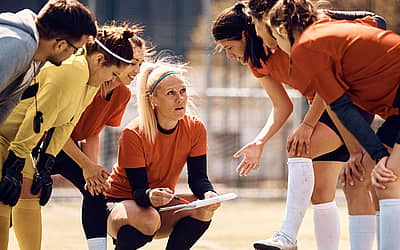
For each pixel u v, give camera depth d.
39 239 9.44
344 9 20.28
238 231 15.22
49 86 8.77
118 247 9.29
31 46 7.68
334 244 9.66
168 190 9.07
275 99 10.38
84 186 9.70
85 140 10.05
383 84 8.29
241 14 9.73
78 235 14.18
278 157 21.56
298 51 8.26
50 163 9.20
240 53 9.87
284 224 9.31
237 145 21.73
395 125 8.59
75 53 8.62
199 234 9.49
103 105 9.79
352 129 8.16
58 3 8.06
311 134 9.41
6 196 8.54
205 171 9.70
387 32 8.40
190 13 22.12
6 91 8.08
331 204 9.66
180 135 9.50
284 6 8.59
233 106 21.72
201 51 21.98
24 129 8.70
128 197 9.59
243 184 21.64
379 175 7.99
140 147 9.35
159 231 9.62
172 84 9.21
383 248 8.27
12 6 20.95
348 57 8.21
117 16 21.56
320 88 8.23
